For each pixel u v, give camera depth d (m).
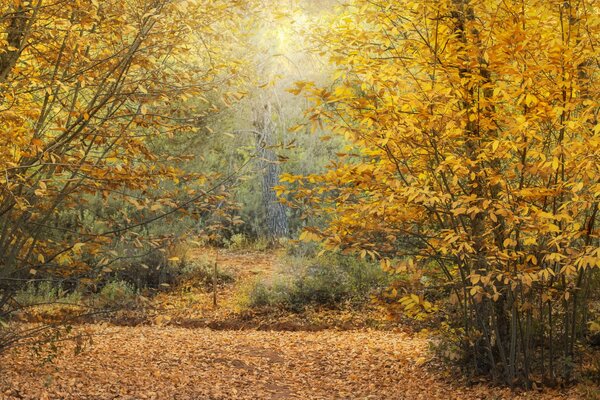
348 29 7.52
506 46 6.66
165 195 7.39
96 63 7.09
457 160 6.60
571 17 6.93
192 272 17.80
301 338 12.27
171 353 10.12
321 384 8.75
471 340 7.83
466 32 7.20
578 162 6.48
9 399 6.78
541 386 7.51
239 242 23.80
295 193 7.29
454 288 7.76
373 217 7.14
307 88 6.54
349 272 15.77
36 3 7.03
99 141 7.31
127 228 7.33
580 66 7.07
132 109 7.49
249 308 15.32
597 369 7.24
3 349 7.48
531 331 7.75
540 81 6.88
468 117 7.46
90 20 6.69
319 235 7.10
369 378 8.91
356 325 13.88
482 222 7.42
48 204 7.62
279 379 9.03
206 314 15.19
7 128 6.86
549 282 7.45
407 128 6.79
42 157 6.85
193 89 7.21
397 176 7.20
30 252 7.54
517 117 6.54
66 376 8.05
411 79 7.19
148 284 16.94
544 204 6.97
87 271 7.74
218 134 16.31
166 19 7.03
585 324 7.99
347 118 7.44
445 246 6.88
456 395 7.63
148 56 6.91
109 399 7.18
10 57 7.22
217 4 7.39
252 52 8.05
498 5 6.94
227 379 8.74
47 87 7.01
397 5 7.41
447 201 7.25
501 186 6.78
